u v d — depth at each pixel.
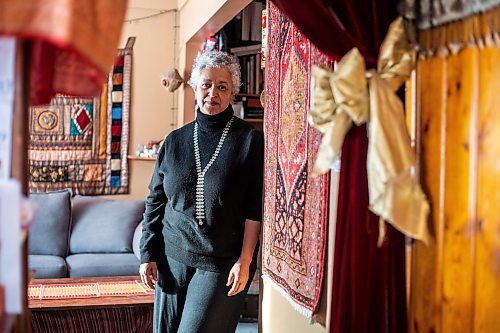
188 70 5.11
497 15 1.33
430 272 1.57
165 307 2.64
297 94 2.36
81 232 4.79
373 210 1.50
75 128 5.36
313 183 2.17
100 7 1.06
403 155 1.48
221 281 2.51
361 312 1.62
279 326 2.65
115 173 5.46
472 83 1.42
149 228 2.73
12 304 1.05
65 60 1.18
